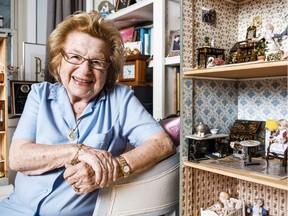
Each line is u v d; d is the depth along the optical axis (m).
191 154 1.05
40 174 0.98
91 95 1.08
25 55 2.39
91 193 1.00
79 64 1.02
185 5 1.05
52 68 1.14
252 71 0.96
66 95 1.10
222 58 1.11
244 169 0.93
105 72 1.08
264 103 1.21
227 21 1.23
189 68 1.08
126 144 1.16
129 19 1.88
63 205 0.97
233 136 1.20
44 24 2.54
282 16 1.12
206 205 1.15
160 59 1.56
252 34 1.18
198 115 1.12
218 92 1.21
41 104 1.09
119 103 1.11
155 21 1.58
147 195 0.98
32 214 0.99
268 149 1.01
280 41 0.99
